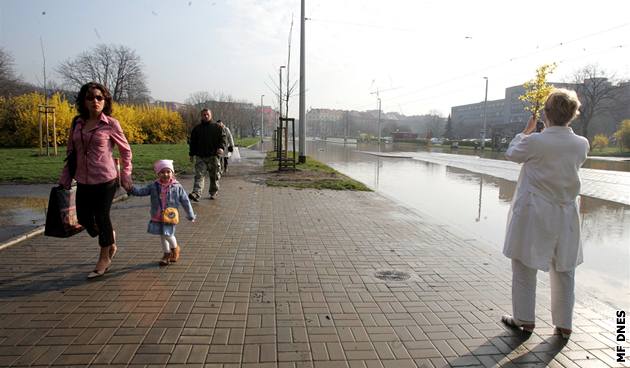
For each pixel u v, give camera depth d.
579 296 4.31
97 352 2.98
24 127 26.88
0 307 3.68
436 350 3.14
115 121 4.41
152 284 4.29
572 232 3.23
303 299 4.00
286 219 7.63
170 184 4.89
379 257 5.40
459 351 3.13
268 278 4.54
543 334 3.42
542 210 3.17
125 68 55.72
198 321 3.50
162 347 3.07
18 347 3.03
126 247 5.56
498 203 10.78
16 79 43.62
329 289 4.27
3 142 27.08
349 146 56.31
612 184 14.66
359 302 3.96
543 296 4.23
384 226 7.21
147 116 38.75
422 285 4.43
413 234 6.66
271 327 3.42
